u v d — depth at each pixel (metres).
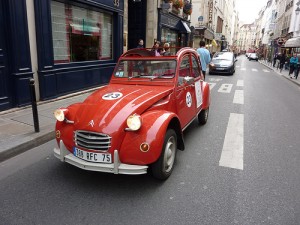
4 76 6.12
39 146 4.74
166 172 3.57
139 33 14.73
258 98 9.97
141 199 3.18
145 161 3.13
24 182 3.53
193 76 5.19
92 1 8.77
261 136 5.57
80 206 3.02
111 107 3.41
